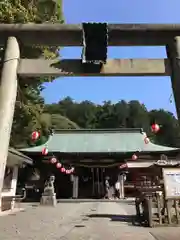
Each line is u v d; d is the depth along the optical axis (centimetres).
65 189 2620
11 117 519
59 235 647
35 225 825
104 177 2619
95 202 2048
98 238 607
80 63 558
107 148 2566
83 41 558
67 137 2817
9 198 1343
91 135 2866
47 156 2444
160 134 6172
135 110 6781
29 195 2419
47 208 1523
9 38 570
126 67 558
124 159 2462
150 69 561
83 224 853
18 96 611
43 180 2481
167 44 589
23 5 1221
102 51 553
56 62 559
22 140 2562
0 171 471
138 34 579
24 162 1584
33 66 556
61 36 581
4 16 1028
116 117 6669
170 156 2427
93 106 7131
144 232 693
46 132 3603
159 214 818
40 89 1884
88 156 2473
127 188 2525
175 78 550
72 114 6912
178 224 812
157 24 576
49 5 1390
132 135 2828
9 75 538
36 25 576
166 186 836
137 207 999
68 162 2475
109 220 962
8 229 737
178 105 534
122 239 593
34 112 1944
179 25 575
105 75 558
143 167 2191
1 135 488
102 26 559
